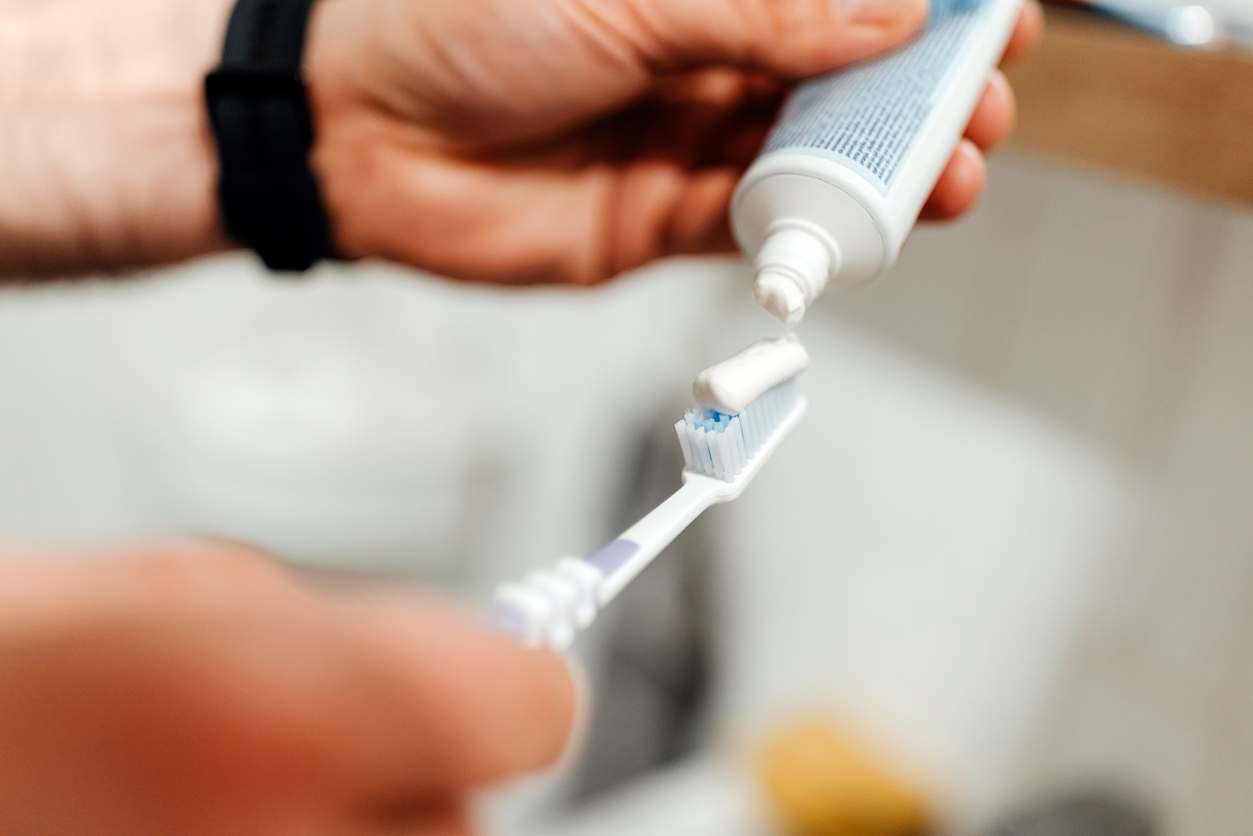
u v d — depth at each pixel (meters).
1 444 0.70
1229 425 0.43
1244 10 0.37
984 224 0.47
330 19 0.41
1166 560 0.45
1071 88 0.38
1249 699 0.44
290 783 0.24
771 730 0.62
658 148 0.44
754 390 0.34
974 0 0.38
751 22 0.38
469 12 0.40
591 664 0.70
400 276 0.65
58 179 0.43
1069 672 0.49
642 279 0.62
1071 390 0.46
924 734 0.55
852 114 0.36
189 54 0.42
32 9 0.42
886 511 0.54
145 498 0.64
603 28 0.40
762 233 0.36
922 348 0.50
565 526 0.73
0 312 0.65
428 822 0.26
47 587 0.27
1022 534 0.49
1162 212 0.43
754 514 0.62
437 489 0.61
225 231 0.44
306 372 0.61
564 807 0.67
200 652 0.25
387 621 0.27
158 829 0.23
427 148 0.43
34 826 0.22
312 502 0.58
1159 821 0.47
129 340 0.64
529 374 0.70
